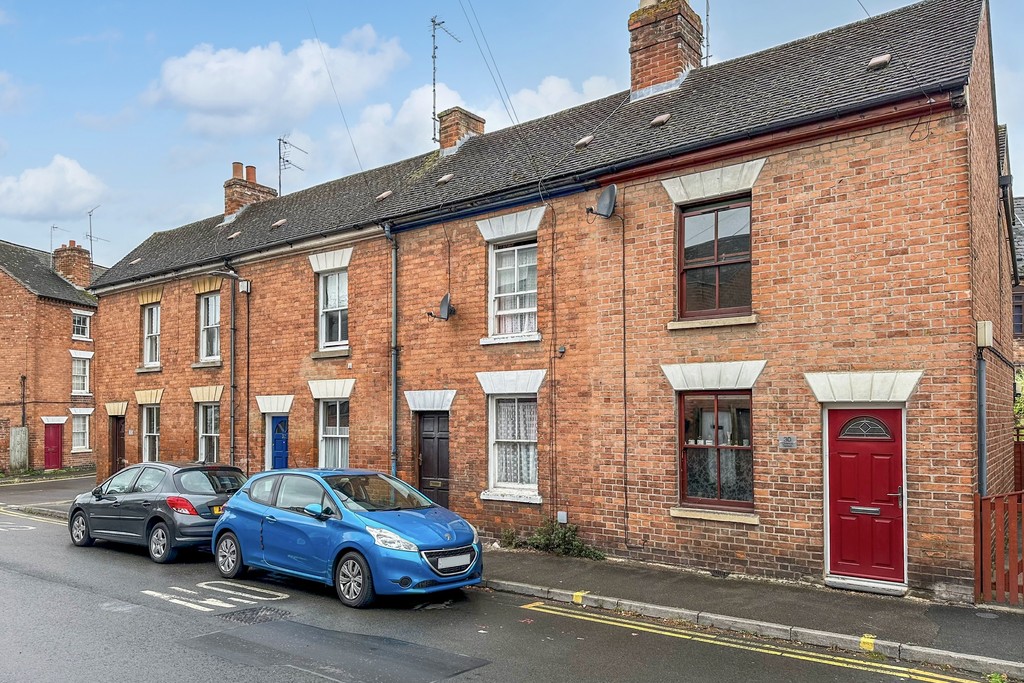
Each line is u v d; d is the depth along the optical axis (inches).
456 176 569.0
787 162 381.1
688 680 243.8
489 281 505.4
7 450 1207.6
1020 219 909.2
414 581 328.2
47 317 1263.5
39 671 247.9
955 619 301.0
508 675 247.3
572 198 462.0
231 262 685.9
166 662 258.2
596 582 372.5
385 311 562.6
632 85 534.6
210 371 706.8
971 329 329.4
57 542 540.1
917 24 430.3
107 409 829.8
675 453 410.9
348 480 383.9
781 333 377.7
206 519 456.8
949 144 338.0
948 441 330.3
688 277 420.5
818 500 362.0
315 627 305.7
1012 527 321.7
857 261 358.3
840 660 266.1
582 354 450.9
